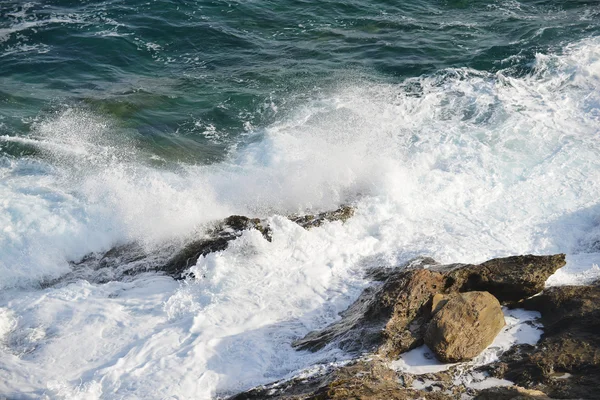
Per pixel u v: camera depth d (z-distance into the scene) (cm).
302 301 1248
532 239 1406
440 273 1182
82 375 1086
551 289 1180
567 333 1072
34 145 1750
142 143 1792
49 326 1209
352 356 1050
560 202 1516
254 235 1368
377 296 1158
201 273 1312
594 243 1381
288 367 1073
